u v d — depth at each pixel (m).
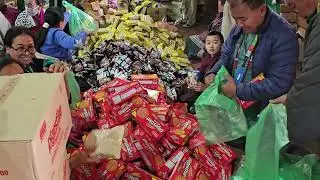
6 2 4.85
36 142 0.86
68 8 4.42
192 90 2.76
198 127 1.72
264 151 1.60
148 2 6.28
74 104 1.91
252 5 1.87
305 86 1.46
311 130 1.48
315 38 1.48
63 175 1.14
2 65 1.94
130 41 4.29
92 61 3.20
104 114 1.74
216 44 3.41
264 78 2.00
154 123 1.65
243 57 2.09
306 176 1.69
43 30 3.58
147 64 3.23
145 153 1.63
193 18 6.80
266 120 1.60
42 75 1.19
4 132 0.87
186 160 1.60
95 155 1.49
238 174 1.67
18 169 0.85
